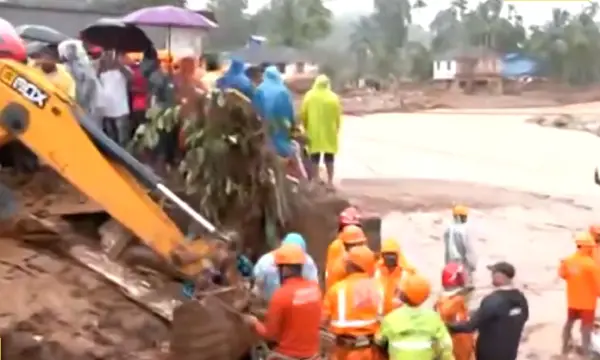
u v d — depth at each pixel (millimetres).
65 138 8633
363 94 66750
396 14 76125
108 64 12727
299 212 12016
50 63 11570
